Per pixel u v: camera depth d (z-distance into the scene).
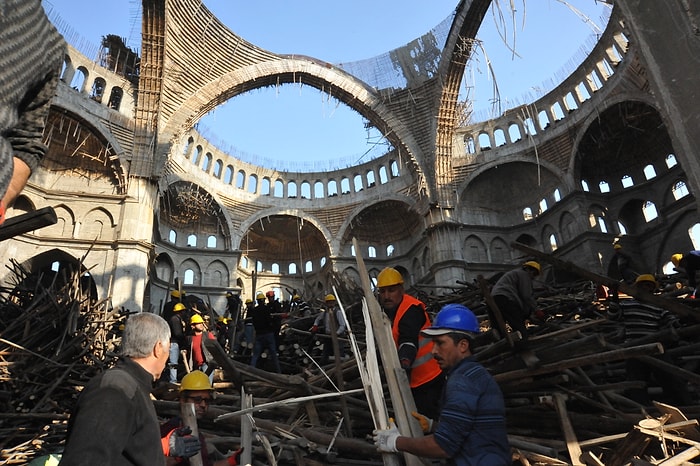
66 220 23.03
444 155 31.31
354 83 30.86
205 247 33.28
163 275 31.03
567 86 30.08
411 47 31.22
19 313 8.92
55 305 8.00
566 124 29.95
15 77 1.42
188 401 3.63
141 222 23.30
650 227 28.30
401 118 31.36
